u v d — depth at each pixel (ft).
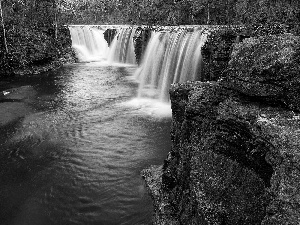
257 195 16.28
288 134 14.51
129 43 111.65
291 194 12.42
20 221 30.09
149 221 28.17
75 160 41.01
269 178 15.81
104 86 79.05
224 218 17.47
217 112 20.29
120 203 31.76
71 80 86.17
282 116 16.39
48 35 112.37
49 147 45.14
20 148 45.11
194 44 63.36
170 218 24.76
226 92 21.08
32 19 116.26
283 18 47.57
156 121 53.26
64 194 33.91
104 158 41.16
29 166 40.04
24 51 94.79
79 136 48.52
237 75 19.44
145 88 76.33
